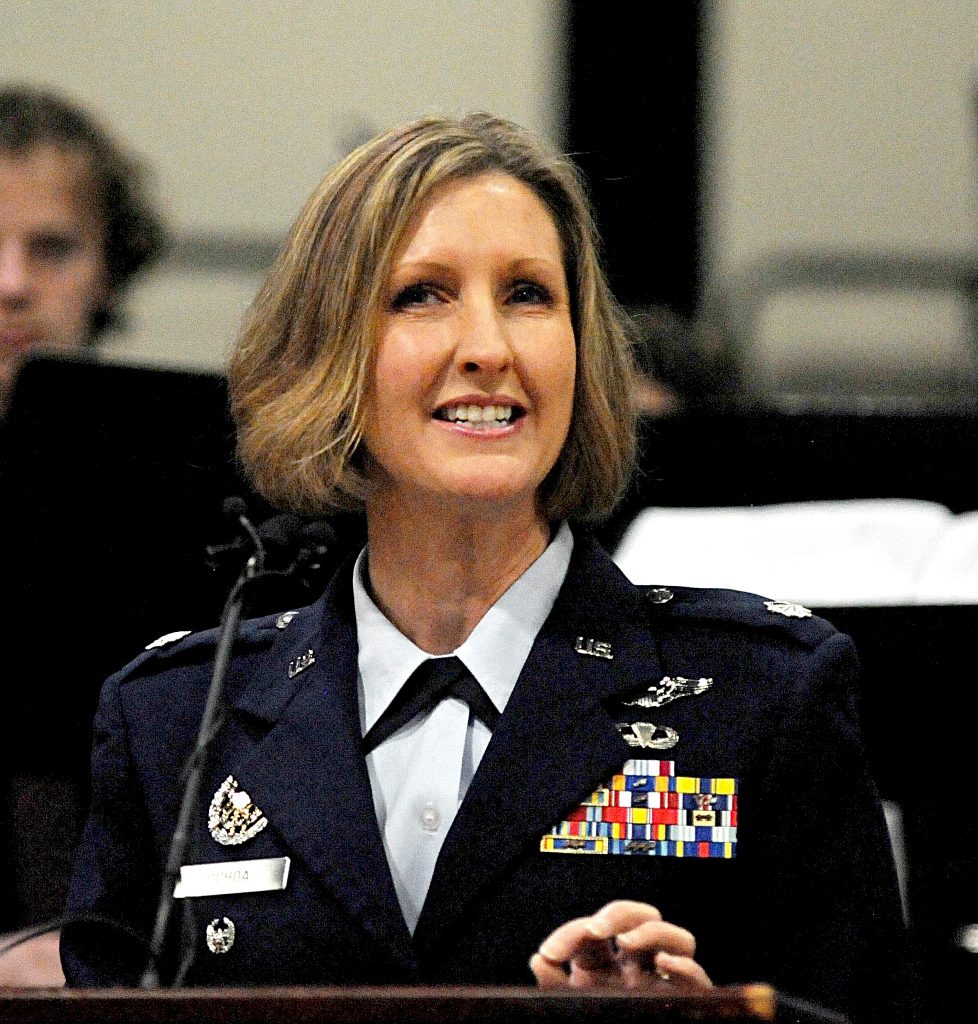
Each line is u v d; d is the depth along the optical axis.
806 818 7.13
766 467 13.26
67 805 13.06
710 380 15.11
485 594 7.59
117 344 18.34
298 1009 5.30
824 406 13.36
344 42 20.69
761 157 20.02
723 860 7.04
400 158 7.38
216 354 19.53
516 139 7.66
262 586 10.01
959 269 19.77
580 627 7.49
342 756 7.29
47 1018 5.39
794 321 19.77
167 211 20.23
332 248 7.42
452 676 7.41
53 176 17.42
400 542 7.62
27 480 11.06
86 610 11.18
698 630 7.55
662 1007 5.25
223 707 6.47
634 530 11.31
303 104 20.64
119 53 20.75
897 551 10.83
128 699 7.91
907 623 9.38
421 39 20.61
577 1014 5.26
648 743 7.18
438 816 7.20
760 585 10.82
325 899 7.05
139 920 7.64
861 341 19.69
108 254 17.95
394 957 6.87
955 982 9.96
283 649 7.82
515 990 5.35
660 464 13.16
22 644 11.29
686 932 6.18
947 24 19.95
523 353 7.30
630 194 19.77
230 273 20.02
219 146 20.62
